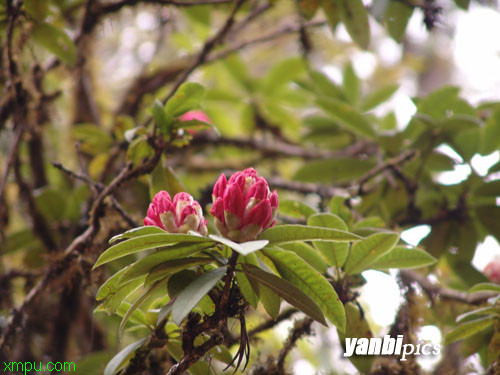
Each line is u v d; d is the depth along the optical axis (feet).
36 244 6.57
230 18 6.55
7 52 6.07
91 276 5.87
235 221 4.84
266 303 5.02
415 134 6.45
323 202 6.95
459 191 6.29
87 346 6.77
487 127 6.19
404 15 6.32
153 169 5.64
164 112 5.49
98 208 5.76
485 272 6.30
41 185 7.40
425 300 5.93
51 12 6.29
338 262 5.28
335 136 7.86
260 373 5.57
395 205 6.43
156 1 6.76
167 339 5.18
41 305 6.95
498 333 5.36
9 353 5.84
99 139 6.38
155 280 4.91
